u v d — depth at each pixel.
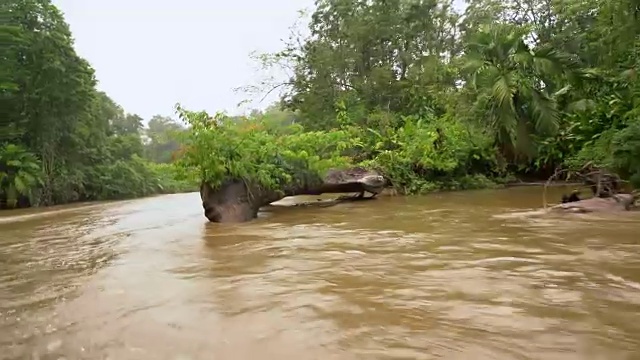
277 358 2.56
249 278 4.50
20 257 6.55
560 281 3.87
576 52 21.42
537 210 9.12
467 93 19.02
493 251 5.27
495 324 2.92
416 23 24.61
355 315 3.24
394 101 23.45
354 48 24.39
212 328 3.11
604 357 2.37
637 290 3.55
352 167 14.12
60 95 29.53
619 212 8.20
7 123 28.56
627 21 9.34
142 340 2.95
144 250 6.58
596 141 11.51
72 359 2.68
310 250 5.91
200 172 9.66
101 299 4.00
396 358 2.47
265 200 11.08
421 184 16.23
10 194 26.11
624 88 12.34
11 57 27.52
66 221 12.88
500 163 18.44
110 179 36.12
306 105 24.61
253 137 10.76
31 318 3.53
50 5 29.30
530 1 25.77
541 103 16.84
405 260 5.02
